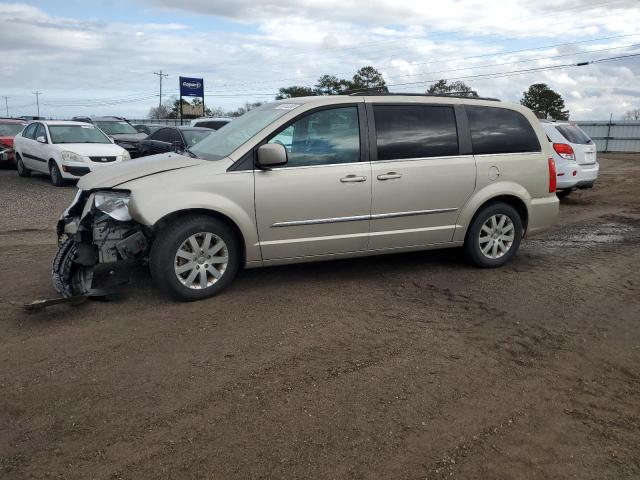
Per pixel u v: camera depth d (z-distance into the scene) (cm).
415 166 567
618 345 433
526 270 636
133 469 274
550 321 477
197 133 1524
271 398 341
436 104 591
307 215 527
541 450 297
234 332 439
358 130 548
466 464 284
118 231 495
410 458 287
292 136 523
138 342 417
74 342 415
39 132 1496
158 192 475
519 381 371
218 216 505
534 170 639
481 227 619
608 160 2872
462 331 451
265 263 529
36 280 563
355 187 539
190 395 343
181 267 491
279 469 276
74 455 284
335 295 532
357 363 390
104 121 1966
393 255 688
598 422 326
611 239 835
